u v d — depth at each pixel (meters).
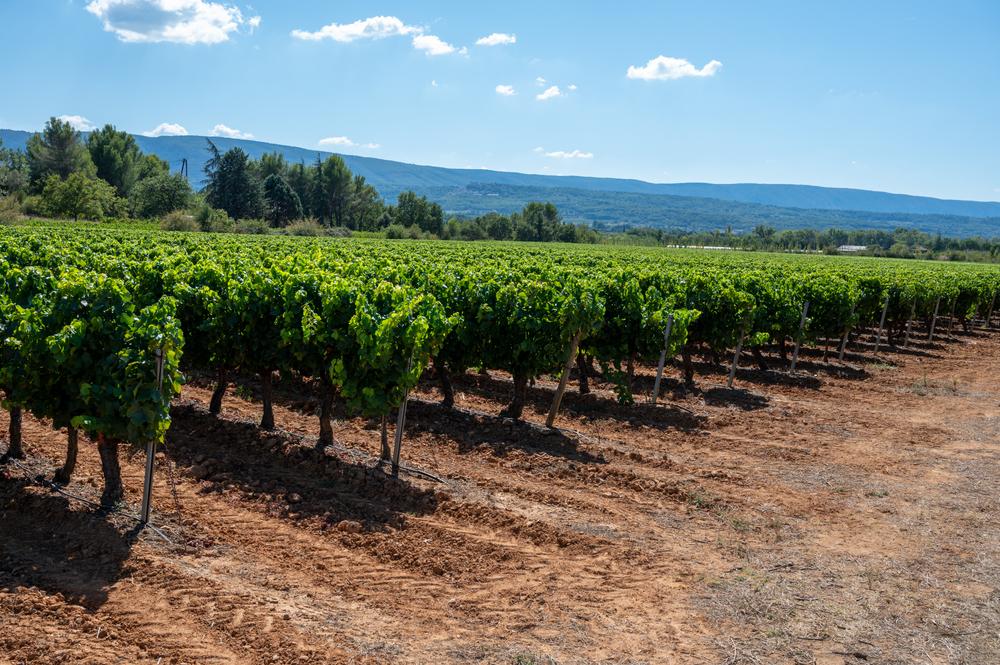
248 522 8.45
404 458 10.95
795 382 18.47
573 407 14.76
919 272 38.00
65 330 7.87
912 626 6.89
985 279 35.72
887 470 11.63
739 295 16.75
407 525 8.57
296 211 113.75
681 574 7.71
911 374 20.88
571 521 8.91
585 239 130.50
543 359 12.68
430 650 6.12
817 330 21.27
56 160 94.06
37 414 8.67
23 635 5.89
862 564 8.17
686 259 44.88
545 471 10.76
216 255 21.00
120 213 82.38
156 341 7.83
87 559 7.25
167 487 9.24
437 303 10.66
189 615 6.38
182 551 7.59
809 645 6.50
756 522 9.26
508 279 16.53
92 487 8.98
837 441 13.22
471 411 13.36
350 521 8.55
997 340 31.59
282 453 10.64
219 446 11.05
